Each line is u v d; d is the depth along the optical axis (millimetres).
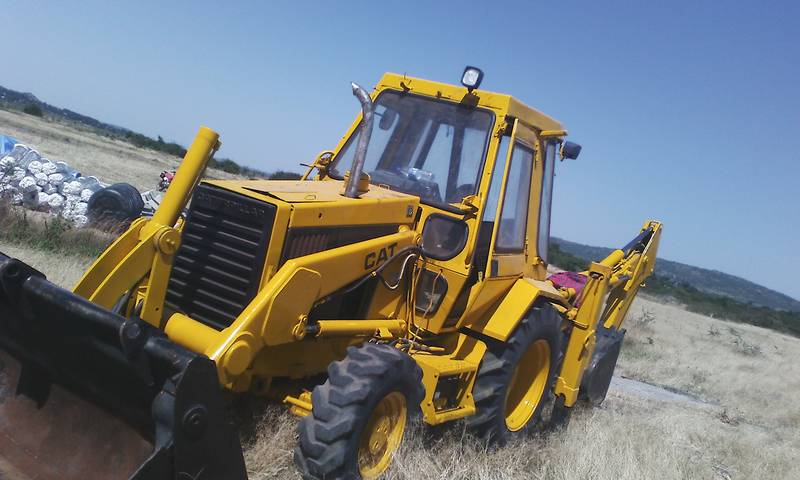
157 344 3131
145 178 28219
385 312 4934
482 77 5395
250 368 4117
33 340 3617
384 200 4816
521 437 6004
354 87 4828
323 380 4793
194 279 4219
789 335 47344
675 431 8258
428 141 5500
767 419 11961
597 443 6406
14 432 3682
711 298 56562
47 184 13844
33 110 66312
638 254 8805
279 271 4000
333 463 3787
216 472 3215
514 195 5832
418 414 4508
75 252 10141
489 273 5312
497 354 5574
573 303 7246
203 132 3955
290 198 4219
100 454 3441
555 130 6297
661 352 17703
